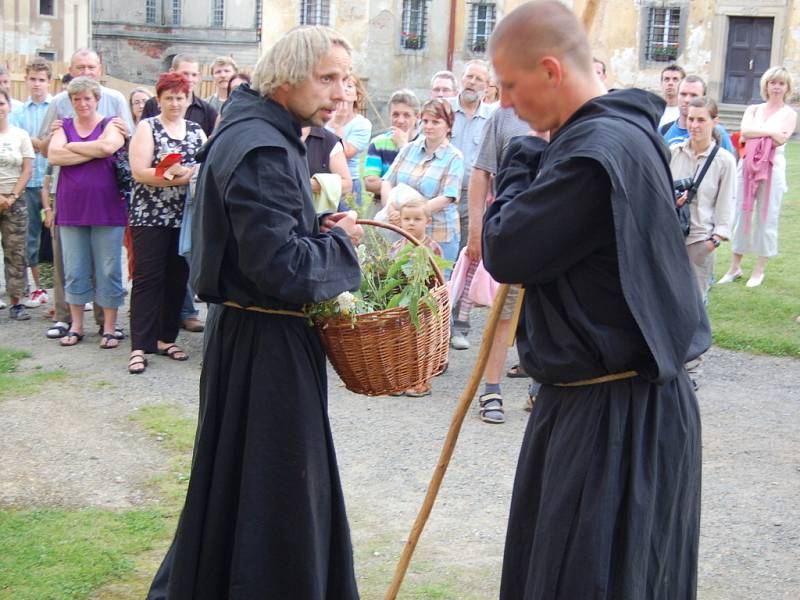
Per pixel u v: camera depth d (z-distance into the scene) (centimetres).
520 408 627
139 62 4416
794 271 994
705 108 644
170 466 519
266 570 323
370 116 2972
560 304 288
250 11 4262
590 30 303
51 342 758
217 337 331
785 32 2720
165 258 688
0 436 556
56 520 451
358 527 456
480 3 2998
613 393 285
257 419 322
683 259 284
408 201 636
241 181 310
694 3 2778
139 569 410
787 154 2016
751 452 561
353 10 2952
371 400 636
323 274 316
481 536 450
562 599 281
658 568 290
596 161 271
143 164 666
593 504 280
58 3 3228
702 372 713
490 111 775
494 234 285
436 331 360
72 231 727
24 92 2139
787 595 403
